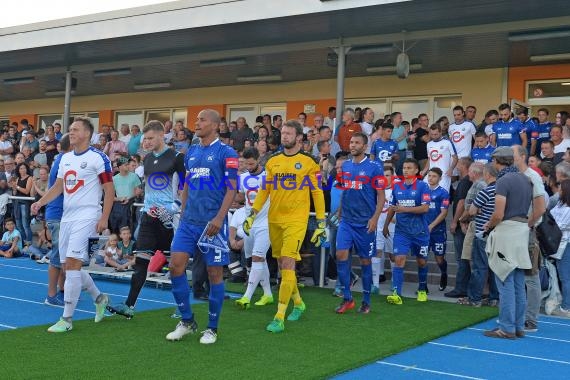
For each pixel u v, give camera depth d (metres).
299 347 5.33
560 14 10.16
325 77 16.39
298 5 10.40
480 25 10.66
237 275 9.58
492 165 7.66
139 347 5.09
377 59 14.20
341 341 5.64
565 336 6.46
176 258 5.34
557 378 4.80
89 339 5.32
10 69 16.27
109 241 9.62
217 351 5.06
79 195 5.69
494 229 6.30
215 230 5.22
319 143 10.28
